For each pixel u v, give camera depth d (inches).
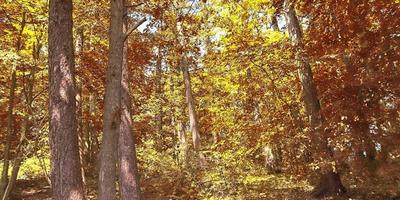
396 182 416.5
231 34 530.9
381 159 354.3
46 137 512.4
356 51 371.2
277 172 641.0
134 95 792.3
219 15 589.3
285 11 491.8
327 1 411.5
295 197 476.4
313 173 530.9
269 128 544.4
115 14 249.6
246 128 562.3
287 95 572.1
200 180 519.2
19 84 597.6
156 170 634.8
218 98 770.8
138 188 414.6
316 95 472.4
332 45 421.1
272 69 537.3
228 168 526.0
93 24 538.3
